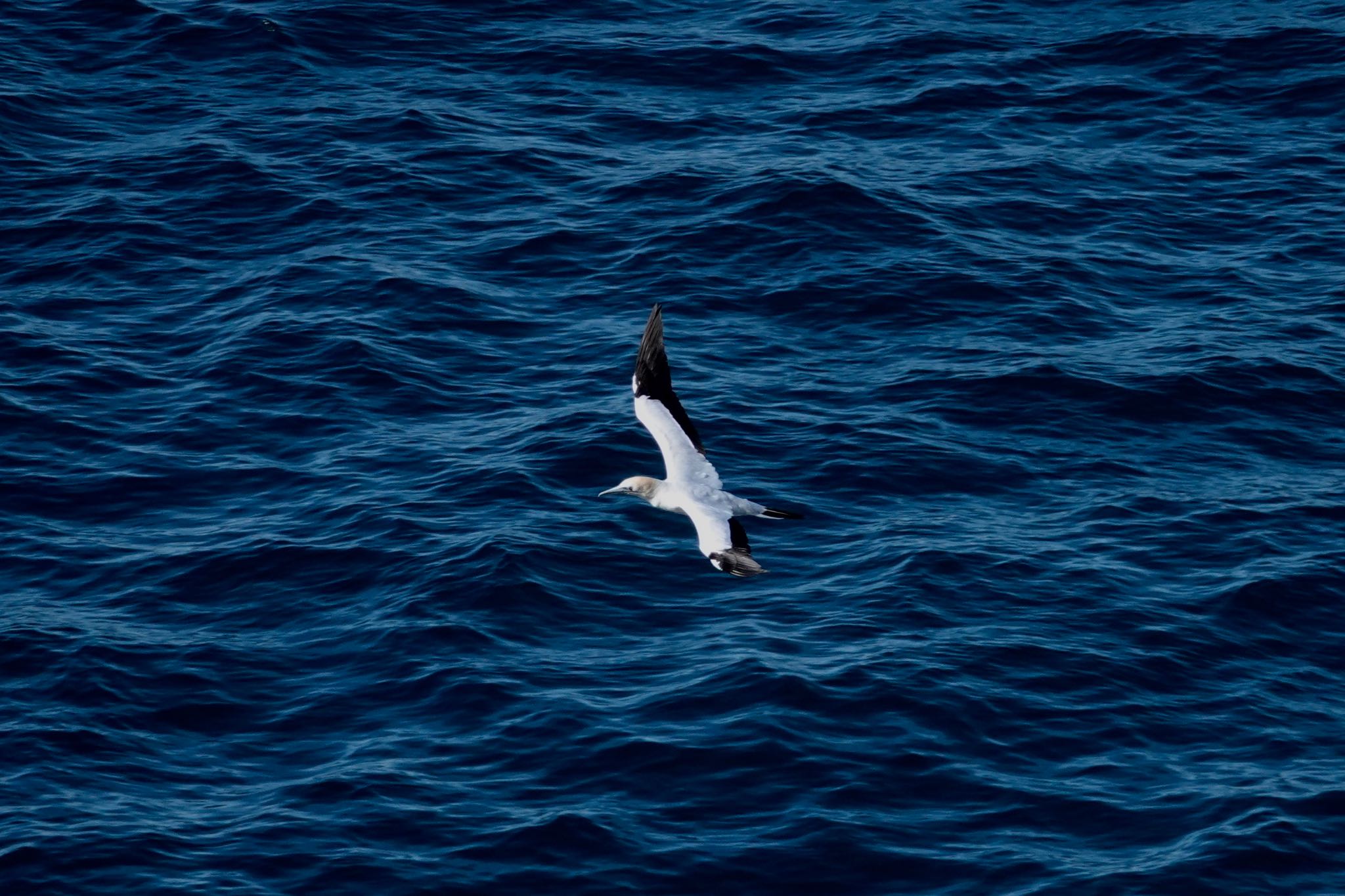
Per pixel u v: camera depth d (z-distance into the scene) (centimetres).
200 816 5859
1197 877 5606
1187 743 6272
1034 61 11400
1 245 9431
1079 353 8656
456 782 5991
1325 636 6856
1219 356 8612
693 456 4025
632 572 7106
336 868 5597
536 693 6394
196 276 9250
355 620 6838
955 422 8119
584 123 10675
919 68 11281
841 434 7962
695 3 12206
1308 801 5947
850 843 5716
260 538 7312
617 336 8706
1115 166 10338
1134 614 6888
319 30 11506
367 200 9831
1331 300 9144
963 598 6944
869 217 9631
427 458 7825
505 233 9556
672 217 9669
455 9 11875
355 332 8662
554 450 7812
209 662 6612
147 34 11388
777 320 8894
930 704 6331
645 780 5975
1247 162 10419
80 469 7800
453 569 7025
